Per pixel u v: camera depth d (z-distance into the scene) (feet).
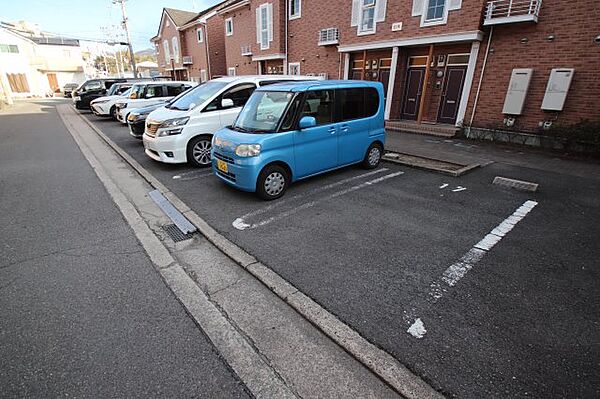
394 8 34.73
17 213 14.19
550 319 7.77
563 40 25.58
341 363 6.65
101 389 6.03
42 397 5.87
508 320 7.72
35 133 36.19
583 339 7.15
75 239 11.90
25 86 113.19
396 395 5.97
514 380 6.14
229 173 15.34
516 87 28.12
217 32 78.02
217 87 21.93
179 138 19.97
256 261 10.28
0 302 8.39
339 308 8.13
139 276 9.64
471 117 32.17
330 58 46.34
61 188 17.61
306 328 7.62
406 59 37.55
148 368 6.48
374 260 10.36
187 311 8.14
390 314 7.91
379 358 6.63
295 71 53.06
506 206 14.93
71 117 51.49
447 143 29.32
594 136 23.95
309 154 16.37
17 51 109.81
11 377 6.25
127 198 16.24
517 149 26.94
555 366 6.44
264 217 13.66
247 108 17.38
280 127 15.17
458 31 30.14
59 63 130.41
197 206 14.90
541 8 26.14
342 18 40.83
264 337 7.32
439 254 10.72
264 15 55.01
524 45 27.66
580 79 25.27
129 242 11.73
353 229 12.56
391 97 38.22
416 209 14.53
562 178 19.22
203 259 10.66
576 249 11.10
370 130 19.53
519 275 9.58
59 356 6.73
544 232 12.35
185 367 6.52
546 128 27.12
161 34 102.42
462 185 17.88
